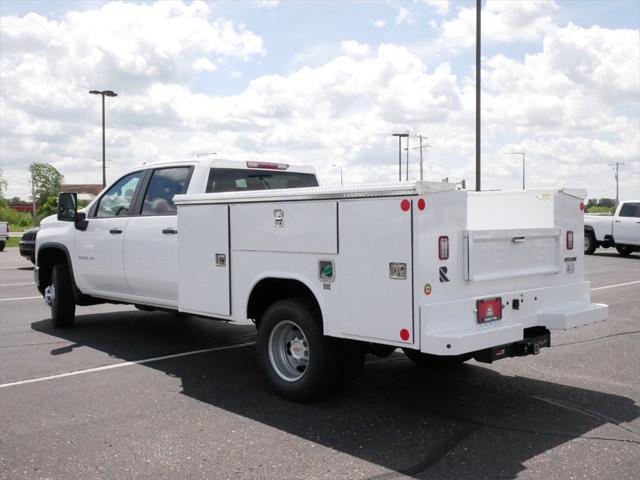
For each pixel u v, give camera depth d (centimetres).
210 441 445
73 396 550
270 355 548
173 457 416
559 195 557
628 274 1522
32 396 550
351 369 520
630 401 533
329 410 511
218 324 899
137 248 704
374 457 415
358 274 469
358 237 467
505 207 607
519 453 421
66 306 846
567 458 412
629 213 2089
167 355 704
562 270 556
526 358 683
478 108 1680
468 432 461
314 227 497
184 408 517
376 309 459
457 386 579
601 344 748
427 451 424
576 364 657
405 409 512
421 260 436
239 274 567
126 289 739
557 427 470
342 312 481
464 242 462
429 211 439
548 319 514
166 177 698
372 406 521
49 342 771
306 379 516
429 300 441
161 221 673
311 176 788
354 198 468
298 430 465
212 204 588
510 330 470
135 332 838
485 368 642
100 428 471
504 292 497
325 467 399
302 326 517
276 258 531
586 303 568
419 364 637
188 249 618
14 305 1070
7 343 765
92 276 784
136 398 545
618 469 395
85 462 409
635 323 877
